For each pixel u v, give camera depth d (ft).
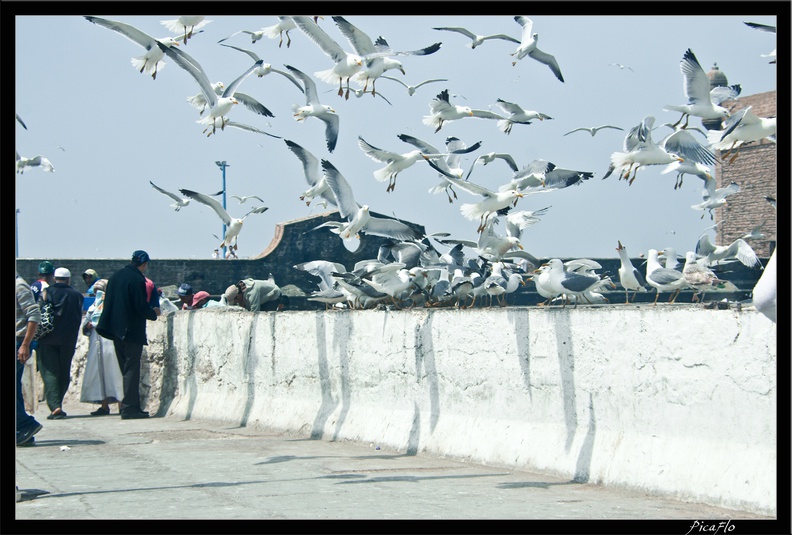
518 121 50.21
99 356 50.70
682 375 23.76
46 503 23.84
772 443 21.42
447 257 49.14
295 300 94.73
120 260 92.73
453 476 27.30
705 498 22.53
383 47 48.80
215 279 96.48
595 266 42.86
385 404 34.32
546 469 27.14
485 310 30.17
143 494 24.94
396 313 33.99
